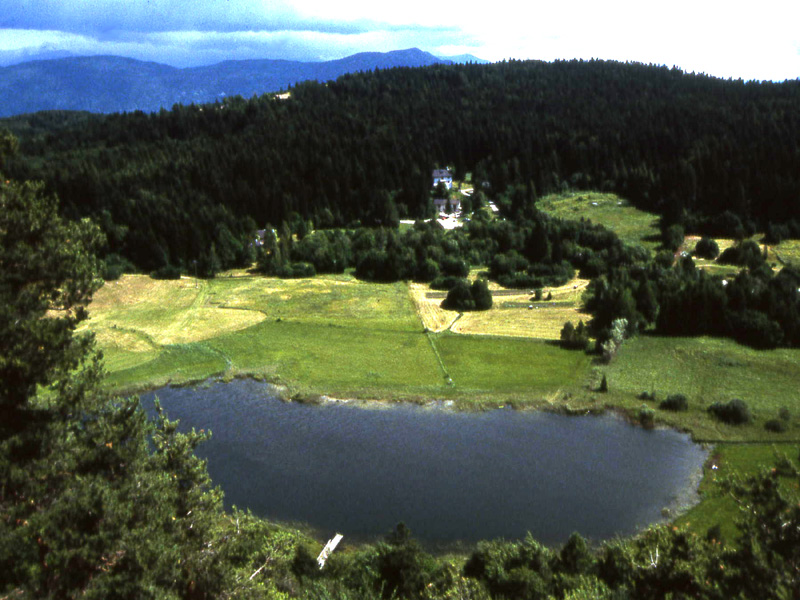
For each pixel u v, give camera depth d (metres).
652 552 28.94
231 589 23.42
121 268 119.50
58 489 21.64
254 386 75.19
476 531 46.38
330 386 73.75
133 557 19.69
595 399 67.94
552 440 60.59
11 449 22.75
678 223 133.38
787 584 19.56
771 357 74.94
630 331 83.94
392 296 110.06
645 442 59.78
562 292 110.00
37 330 24.61
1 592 17.94
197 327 94.88
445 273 119.88
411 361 80.81
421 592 33.12
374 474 54.84
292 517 48.28
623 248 118.75
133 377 76.38
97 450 24.30
